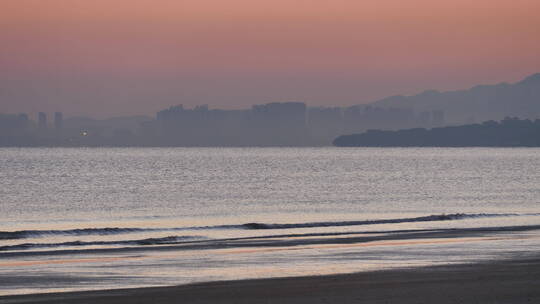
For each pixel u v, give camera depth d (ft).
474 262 371.35
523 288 287.69
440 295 271.49
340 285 297.12
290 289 287.89
